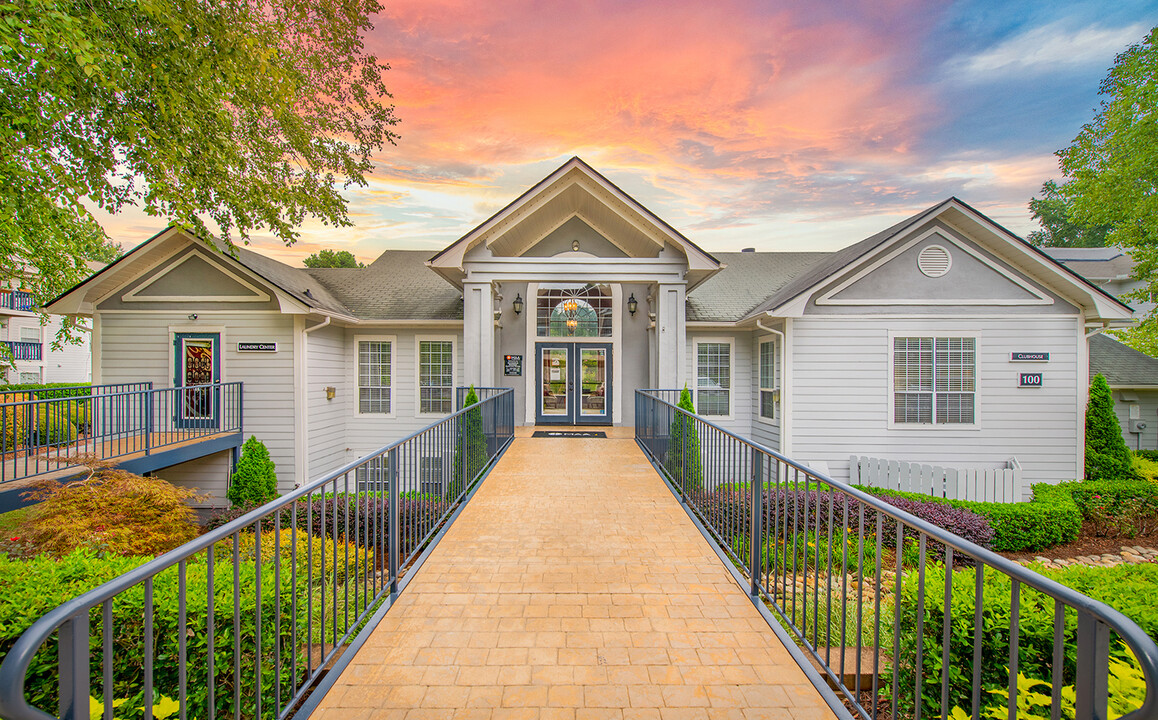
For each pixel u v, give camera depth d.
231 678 3.22
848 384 10.61
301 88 9.12
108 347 11.01
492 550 4.52
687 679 2.72
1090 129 13.57
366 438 13.09
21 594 3.23
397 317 12.81
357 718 2.41
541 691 2.61
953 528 7.44
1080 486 9.45
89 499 6.05
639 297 13.48
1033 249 9.97
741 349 13.05
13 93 6.38
